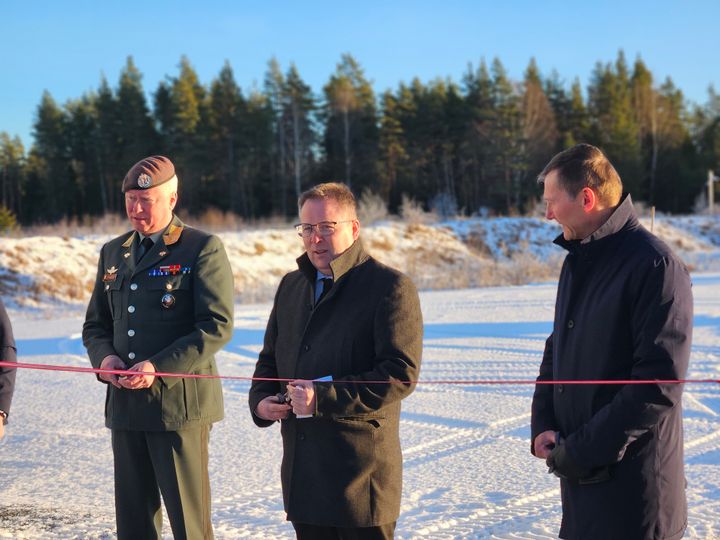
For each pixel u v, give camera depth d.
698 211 52.59
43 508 4.91
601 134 63.84
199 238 3.93
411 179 59.69
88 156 62.31
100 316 4.08
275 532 4.45
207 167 56.88
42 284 21.20
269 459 5.92
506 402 7.50
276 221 40.12
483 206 59.09
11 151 69.81
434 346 10.95
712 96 72.56
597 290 2.99
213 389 3.88
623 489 2.86
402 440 6.27
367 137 60.78
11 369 3.82
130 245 3.97
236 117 57.97
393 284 3.30
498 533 4.33
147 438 3.74
